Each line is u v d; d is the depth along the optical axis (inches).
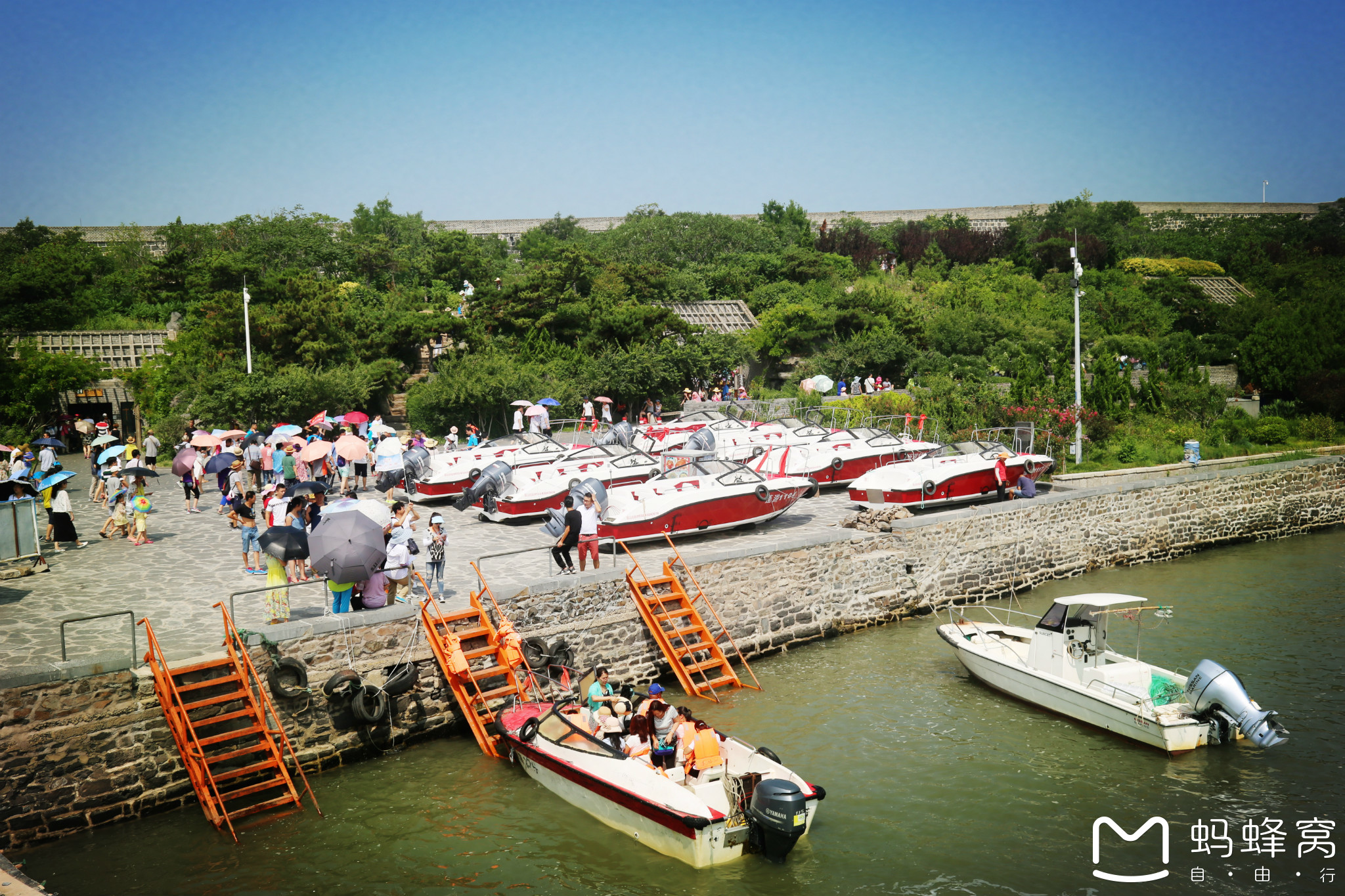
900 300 2245.3
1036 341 2153.1
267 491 887.7
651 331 1834.4
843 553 835.4
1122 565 1095.0
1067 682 630.5
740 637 759.1
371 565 554.9
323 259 2257.6
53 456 1045.2
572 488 725.9
